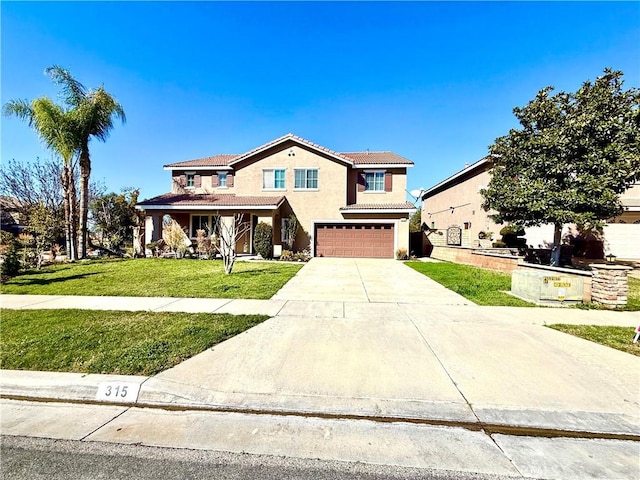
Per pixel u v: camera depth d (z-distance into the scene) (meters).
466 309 7.29
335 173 20.48
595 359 4.60
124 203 22.97
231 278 11.21
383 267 15.04
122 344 5.01
